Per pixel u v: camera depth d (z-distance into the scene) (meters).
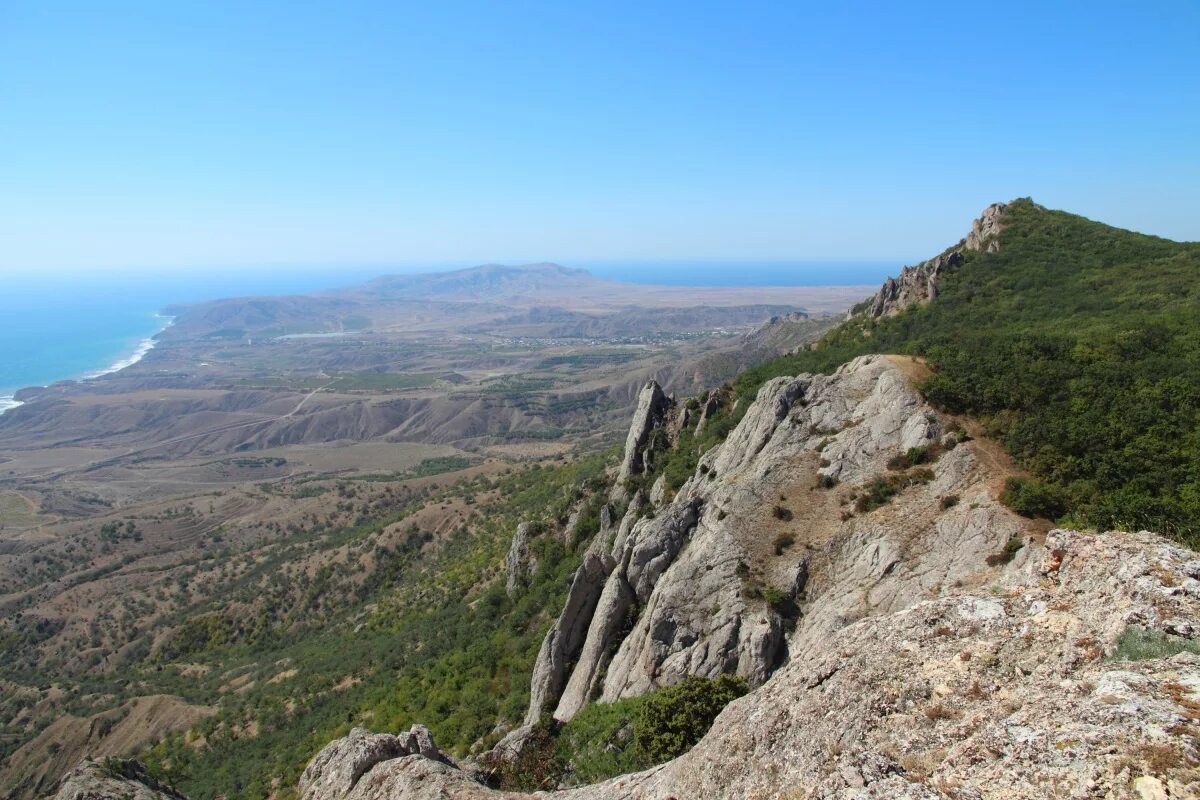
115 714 93.12
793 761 16.20
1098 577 15.77
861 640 18.11
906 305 94.44
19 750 90.06
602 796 21.69
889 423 45.38
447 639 77.38
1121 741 10.73
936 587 33.66
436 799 23.03
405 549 130.75
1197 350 48.81
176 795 36.12
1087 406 41.56
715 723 20.23
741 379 82.19
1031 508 35.00
